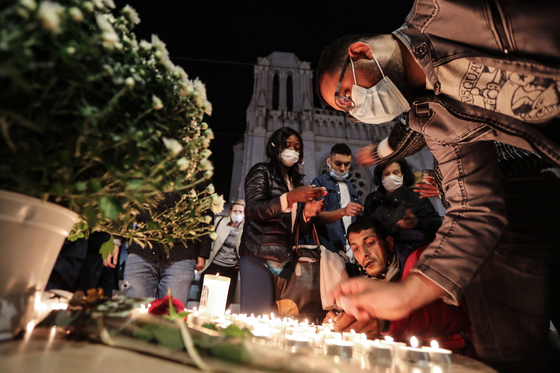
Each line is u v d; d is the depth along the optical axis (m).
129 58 0.61
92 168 0.57
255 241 2.12
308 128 20.95
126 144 0.54
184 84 0.66
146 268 2.47
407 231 2.09
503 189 1.03
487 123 0.95
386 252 2.08
